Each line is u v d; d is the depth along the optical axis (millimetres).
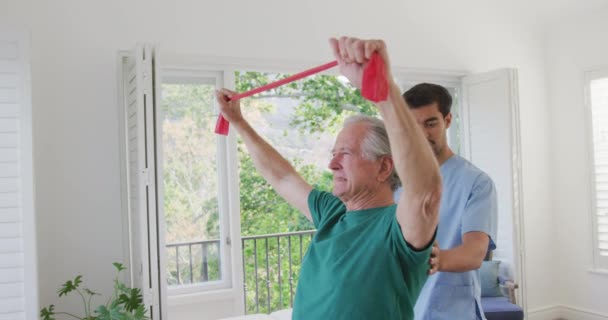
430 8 4043
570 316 4492
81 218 2990
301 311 1148
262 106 6297
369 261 1030
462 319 1605
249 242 6152
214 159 3396
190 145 3338
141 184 2549
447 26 4109
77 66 3000
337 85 6594
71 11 2994
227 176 3393
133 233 2951
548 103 4609
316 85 6508
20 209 2383
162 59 3174
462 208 1592
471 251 1465
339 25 3695
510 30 4410
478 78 4035
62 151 2959
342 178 1148
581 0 4148
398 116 852
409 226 942
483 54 4258
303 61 3570
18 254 2381
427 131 1628
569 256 4500
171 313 3205
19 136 2391
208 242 3365
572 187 4461
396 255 1009
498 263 3775
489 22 4301
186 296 3207
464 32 4180
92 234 3010
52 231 2926
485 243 1509
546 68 4602
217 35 3326
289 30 3533
